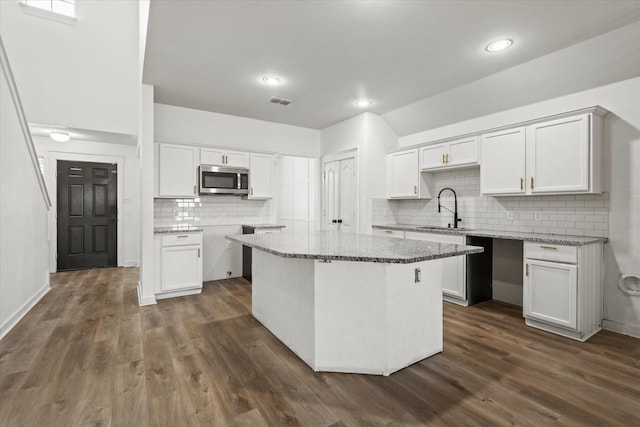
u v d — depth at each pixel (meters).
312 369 2.19
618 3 2.14
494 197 3.78
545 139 3.03
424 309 2.32
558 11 2.23
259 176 4.86
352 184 4.84
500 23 2.38
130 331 2.82
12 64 4.12
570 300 2.64
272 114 4.65
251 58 2.95
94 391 1.91
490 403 1.81
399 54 2.87
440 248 2.25
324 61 3.01
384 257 1.86
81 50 4.45
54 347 2.49
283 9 2.23
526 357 2.35
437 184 4.42
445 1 2.13
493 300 3.76
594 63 2.75
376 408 1.77
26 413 1.70
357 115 4.68
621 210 2.81
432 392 1.92
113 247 5.73
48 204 4.11
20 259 3.18
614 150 2.83
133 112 4.71
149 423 1.64
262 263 2.99
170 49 2.79
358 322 2.14
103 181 5.63
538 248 2.86
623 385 1.98
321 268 2.17
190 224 4.60
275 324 2.73
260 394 1.90
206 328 2.91
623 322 2.79
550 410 1.75
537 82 3.15
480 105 3.72
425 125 4.43
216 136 4.58
